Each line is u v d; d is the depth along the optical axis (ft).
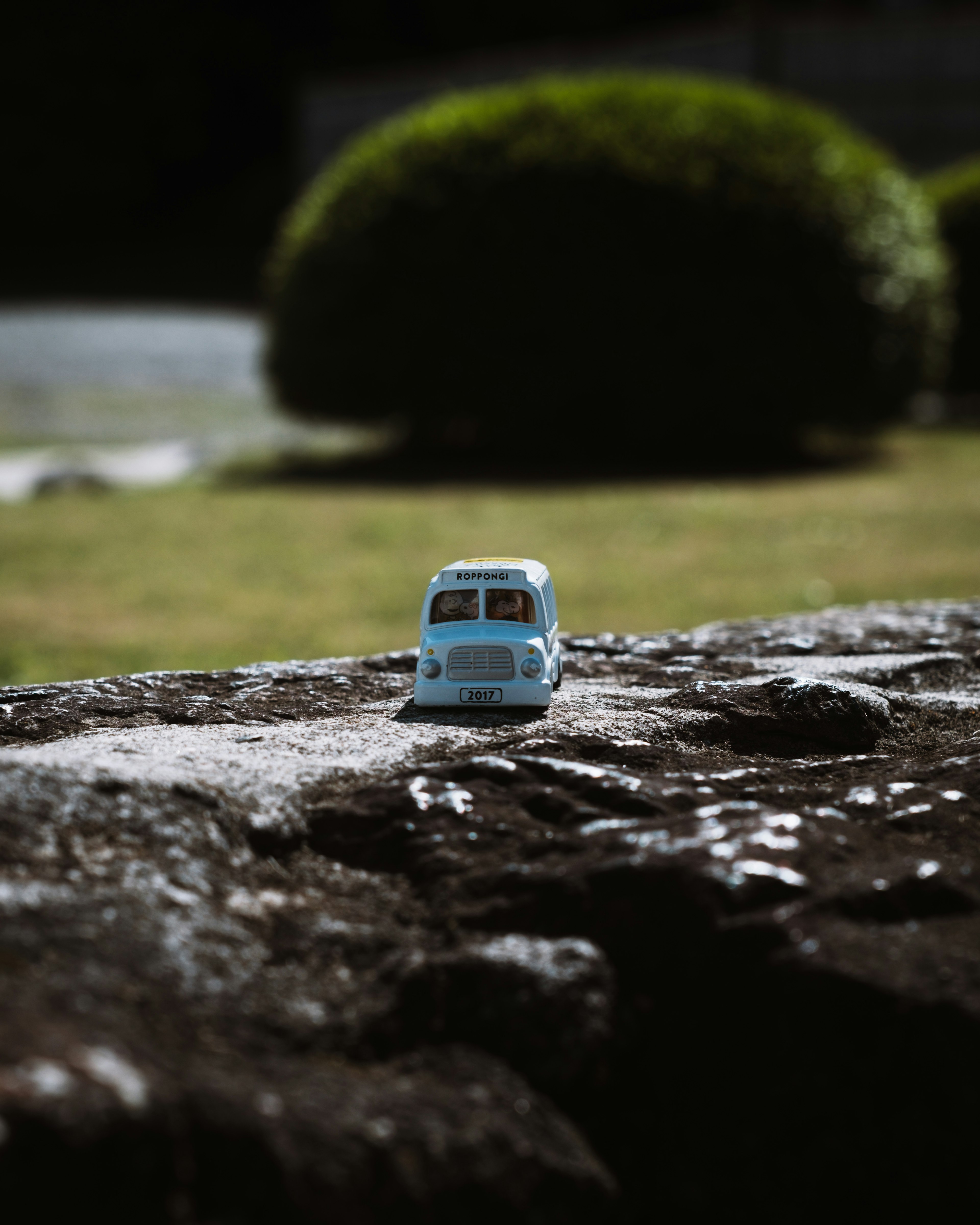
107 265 109.40
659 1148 3.80
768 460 44.34
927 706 6.62
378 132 49.42
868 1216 3.67
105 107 112.16
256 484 39.83
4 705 6.42
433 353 43.42
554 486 38.47
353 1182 3.03
